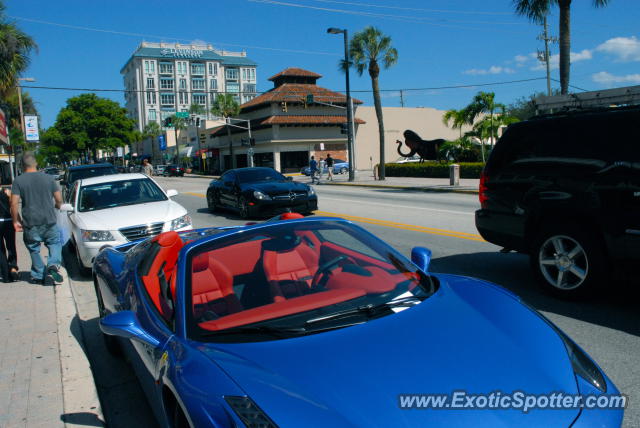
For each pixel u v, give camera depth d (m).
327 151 56.34
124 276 3.89
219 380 2.10
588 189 4.79
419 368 2.09
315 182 31.73
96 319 5.60
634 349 3.91
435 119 63.94
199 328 2.60
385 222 11.51
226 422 1.91
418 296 2.83
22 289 6.59
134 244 5.18
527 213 5.41
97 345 4.84
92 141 80.06
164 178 53.84
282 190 12.94
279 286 3.03
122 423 3.43
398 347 2.24
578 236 4.95
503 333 2.37
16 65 23.09
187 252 3.10
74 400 3.53
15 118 52.28
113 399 3.77
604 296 5.27
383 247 3.43
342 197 19.27
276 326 2.52
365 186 26.66
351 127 31.88
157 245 3.62
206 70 143.50
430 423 1.82
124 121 82.56
